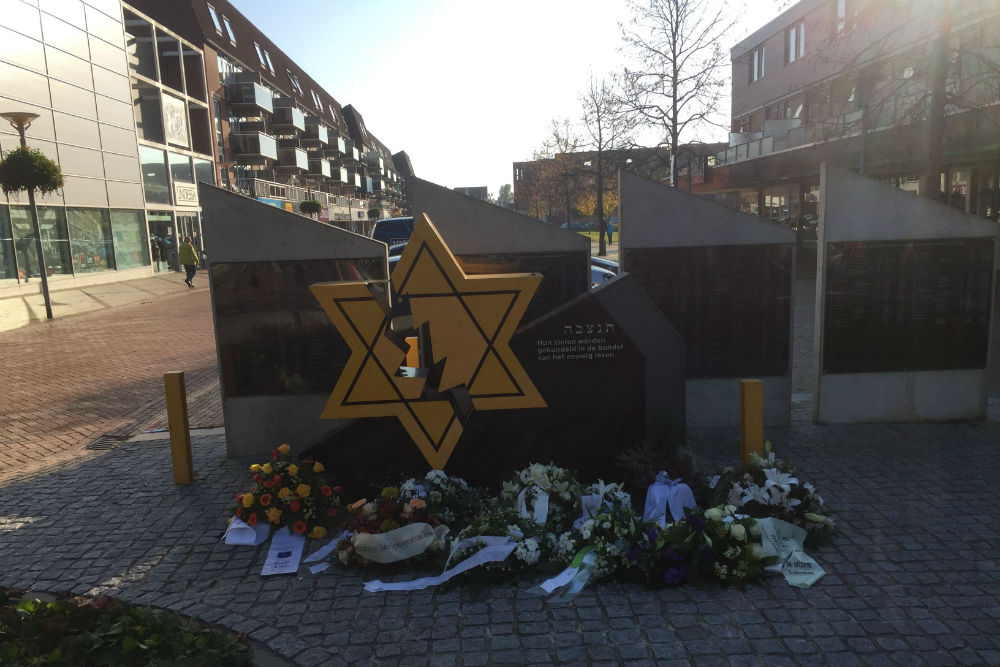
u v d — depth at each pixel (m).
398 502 4.57
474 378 5.09
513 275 5.02
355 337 5.04
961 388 6.84
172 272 31.70
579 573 4.00
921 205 6.54
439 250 4.96
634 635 3.48
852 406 6.87
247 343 6.33
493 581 4.03
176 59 34.28
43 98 22.44
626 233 6.67
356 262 6.18
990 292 6.66
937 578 3.94
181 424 5.79
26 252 21.75
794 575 3.97
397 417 5.10
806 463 5.82
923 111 9.16
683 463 5.00
